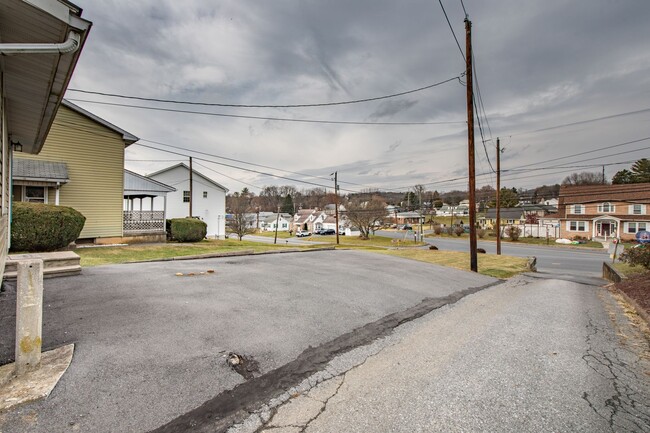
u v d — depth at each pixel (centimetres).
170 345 319
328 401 258
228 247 1502
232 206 5053
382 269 905
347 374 306
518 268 1330
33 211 941
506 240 4147
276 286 595
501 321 508
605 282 1188
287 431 218
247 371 294
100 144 1330
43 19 293
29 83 416
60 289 472
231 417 232
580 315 564
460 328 464
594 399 271
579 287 947
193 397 247
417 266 1046
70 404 221
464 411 246
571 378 310
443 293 697
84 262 836
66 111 1237
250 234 6047
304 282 650
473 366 330
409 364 333
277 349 341
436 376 305
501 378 304
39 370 255
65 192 1238
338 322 442
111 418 214
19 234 912
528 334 443
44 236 949
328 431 218
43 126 611
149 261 873
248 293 529
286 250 1372
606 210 3728
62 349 291
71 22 298
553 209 5866
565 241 3666
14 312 359
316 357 337
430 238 4741
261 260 959
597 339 433
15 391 227
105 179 1346
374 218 4472
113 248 1220
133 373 266
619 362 355
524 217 5431
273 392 267
